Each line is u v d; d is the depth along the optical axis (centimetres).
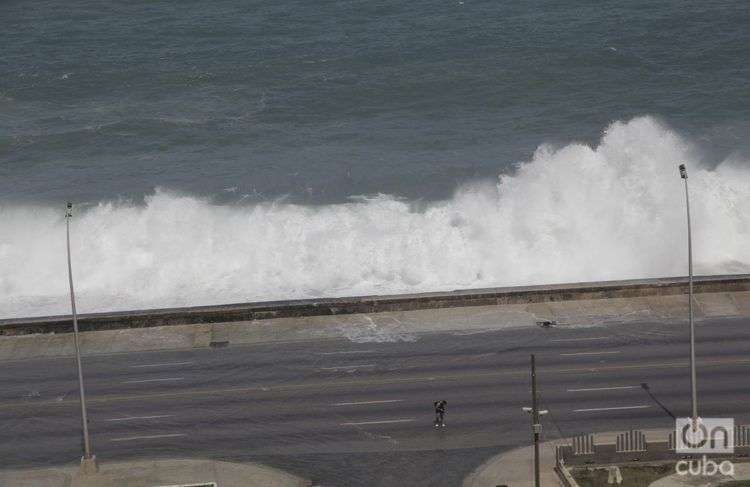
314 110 18525
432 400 10675
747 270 13812
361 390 10925
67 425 10488
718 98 18300
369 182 15775
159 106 18875
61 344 12225
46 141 17700
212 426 10356
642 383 10831
